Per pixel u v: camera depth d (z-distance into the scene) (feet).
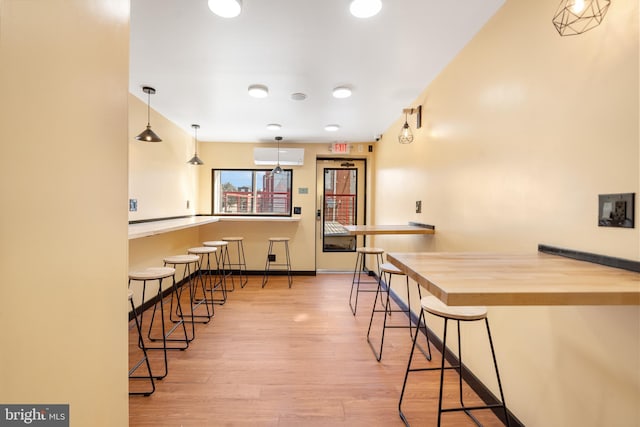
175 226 8.70
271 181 15.84
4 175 1.99
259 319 9.52
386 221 13.15
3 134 1.97
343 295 12.19
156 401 5.48
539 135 4.34
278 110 10.57
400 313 10.14
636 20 3.05
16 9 2.05
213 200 15.66
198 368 6.59
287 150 14.75
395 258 3.98
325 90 8.71
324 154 15.80
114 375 3.27
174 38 6.04
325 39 6.08
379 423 5.01
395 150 11.75
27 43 2.14
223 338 8.11
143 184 10.14
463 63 6.45
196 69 7.40
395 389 5.93
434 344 7.73
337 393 5.78
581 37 3.65
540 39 4.32
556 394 3.96
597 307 3.43
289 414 5.18
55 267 2.44
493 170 5.43
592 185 3.53
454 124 6.88
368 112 10.73
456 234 6.79
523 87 4.66
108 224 3.14
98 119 2.95
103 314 3.08
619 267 3.19
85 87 2.75
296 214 15.75
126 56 3.42
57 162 2.44
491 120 5.49
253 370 6.54
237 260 15.66
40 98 2.26
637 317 3.03
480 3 5.06
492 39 5.42
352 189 16.42
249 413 5.20
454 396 5.73
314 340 8.04
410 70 7.51
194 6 5.04
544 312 4.17
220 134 14.19
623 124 3.17
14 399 2.11
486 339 5.51
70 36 2.55
